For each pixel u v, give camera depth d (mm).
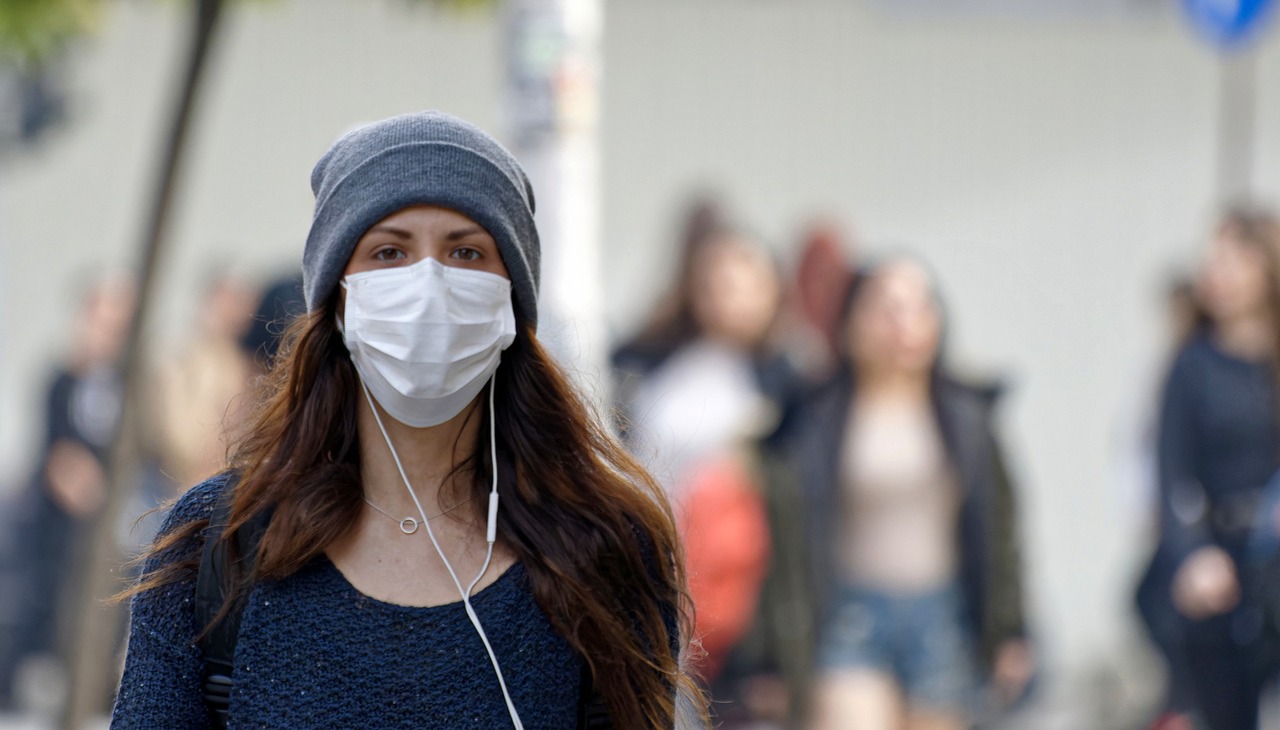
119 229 35969
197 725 7809
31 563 30953
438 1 22062
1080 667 36406
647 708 8234
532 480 8188
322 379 8016
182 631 7816
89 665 18594
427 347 7672
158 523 8523
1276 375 27656
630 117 36312
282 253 36062
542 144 16062
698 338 27000
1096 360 37875
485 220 7836
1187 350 28047
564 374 8453
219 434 8820
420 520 7945
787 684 24000
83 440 30719
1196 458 27609
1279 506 27000
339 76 36094
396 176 7766
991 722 25375
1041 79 37750
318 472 7844
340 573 7750
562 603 7840
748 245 27484
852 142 37125
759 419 24984
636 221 36344
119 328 30984
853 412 24797
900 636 24375
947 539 24625
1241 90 38062
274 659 7582
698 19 36438
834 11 36938
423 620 7656
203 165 35844
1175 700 27531
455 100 36281
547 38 16047
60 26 21984
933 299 24906
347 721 7500
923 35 37312
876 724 24266
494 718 7633
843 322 25141
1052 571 37500
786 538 24172
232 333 28781
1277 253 27828
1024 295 37750
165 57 35781
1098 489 37750
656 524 8484
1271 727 27828
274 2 23094
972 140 37594
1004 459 24906
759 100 36719
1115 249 37969
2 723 30141
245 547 7766
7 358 35719
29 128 35656
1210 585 27000
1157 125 38062
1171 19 38000
